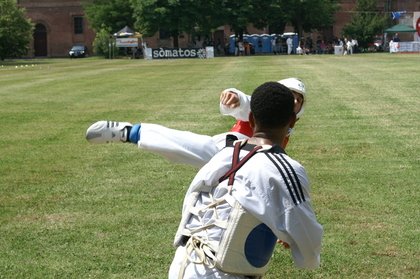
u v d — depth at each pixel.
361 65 45.38
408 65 43.84
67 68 54.25
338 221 9.77
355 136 16.55
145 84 33.16
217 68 46.97
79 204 10.86
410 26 87.25
